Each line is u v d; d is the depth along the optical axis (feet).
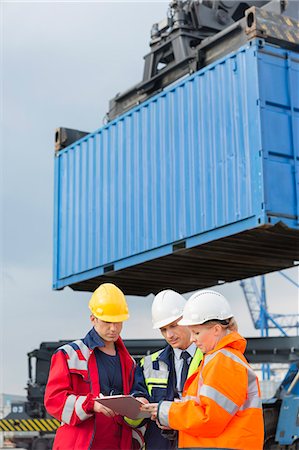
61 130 46.24
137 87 40.93
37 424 48.24
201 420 10.78
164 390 14.65
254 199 29.91
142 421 14.43
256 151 30.12
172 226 34.86
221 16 39.96
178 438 12.89
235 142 31.42
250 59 31.07
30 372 49.67
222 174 31.99
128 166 38.88
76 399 13.09
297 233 31.48
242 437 10.78
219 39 35.12
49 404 13.33
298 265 38.37
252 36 31.09
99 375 13.78
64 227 44.50
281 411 35.94
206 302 11.70
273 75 31.14
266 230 30.81
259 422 11.01
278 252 35.47
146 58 41.32
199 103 33.94
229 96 32.09
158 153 36.50
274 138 30.45
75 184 43.96
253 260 37.27
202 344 11.66
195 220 33.32
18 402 50.52
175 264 37.96
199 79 34.09
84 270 41.63
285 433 35.58
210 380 10.87
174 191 34.99
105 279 42.14
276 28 31.81
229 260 37.01
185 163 34.47
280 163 30.45
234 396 10.76
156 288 44.78
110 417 13.71
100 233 40.68
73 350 13.78
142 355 44.68
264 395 66.54
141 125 38.14
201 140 33.55
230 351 11.20
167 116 36.06
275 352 39.63
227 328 11.75
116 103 43.47
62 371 13.48
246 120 30.91
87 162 42.98
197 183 33.50
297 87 31.60
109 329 13.76
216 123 32.71
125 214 38.63
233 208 31.07
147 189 37.06
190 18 39.81
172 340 14.42
